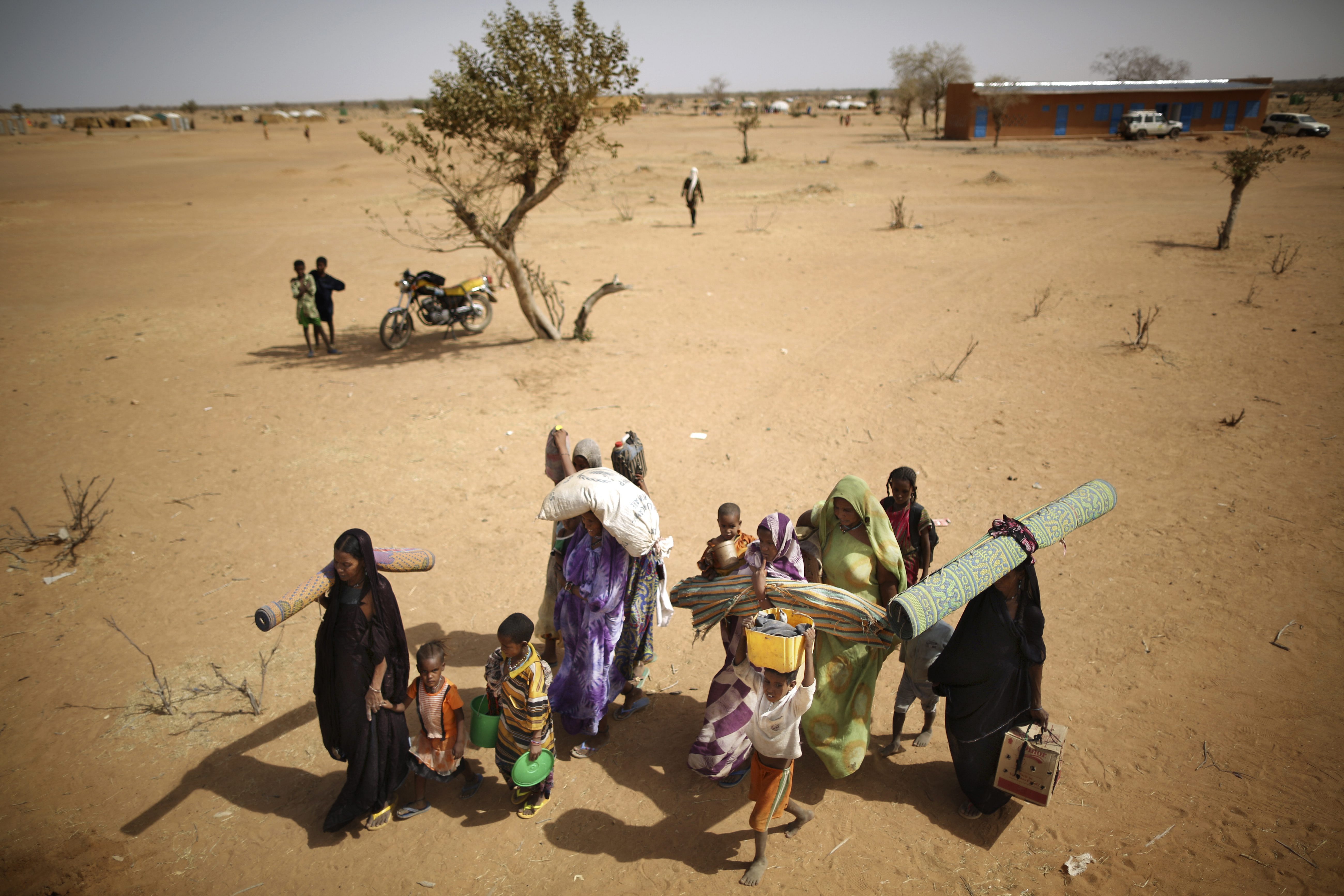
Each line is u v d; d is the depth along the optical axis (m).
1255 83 61.03
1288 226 22.02
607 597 4.79
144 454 9.40
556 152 12.33
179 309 16.75
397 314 13.60
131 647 5.91
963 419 9.96
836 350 13.02
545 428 10.02
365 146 63.25
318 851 4.24
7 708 5.30
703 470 8.78
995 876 3.95
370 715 4.14
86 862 4.16
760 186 35.75
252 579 6.80
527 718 4.16
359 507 8.09
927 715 4.85
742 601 4.39
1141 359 11.84
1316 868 3.89
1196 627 5.77
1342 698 5.02
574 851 4.21
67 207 31.77
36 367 12.75
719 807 4.48
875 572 4.55
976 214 26.94
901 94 65.31
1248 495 7.68
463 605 6.44
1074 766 4.59
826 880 3.97
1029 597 4.09
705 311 15.77
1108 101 57.81
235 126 110.12
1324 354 11.55
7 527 7.70
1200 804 4.30
